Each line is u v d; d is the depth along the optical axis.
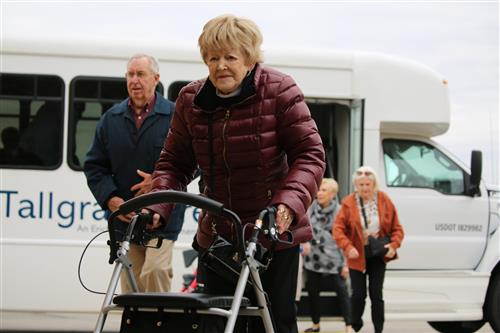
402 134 11.54
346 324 10.38
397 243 9.39
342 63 11.00
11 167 10.23
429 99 11.28
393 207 9.46
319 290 10.37
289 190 4.43
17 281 10.07
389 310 10.82
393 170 11.39
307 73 10.92
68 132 10.34
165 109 7.28
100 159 7.30
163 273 7.00
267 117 4.59
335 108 11.12
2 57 10.39
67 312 10.05
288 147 4.68
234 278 4.58
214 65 4.48
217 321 4.22
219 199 4.74
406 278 10.92
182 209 7.05
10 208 10.18
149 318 4.12
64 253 10.12
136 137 7.21
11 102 10.38
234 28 4.45
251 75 4.58
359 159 10.97
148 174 7.12
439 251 11.30
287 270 4.76
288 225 4.35
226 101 4.58
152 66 7.23
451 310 10.97
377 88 11.09
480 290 11.06
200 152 4.70
